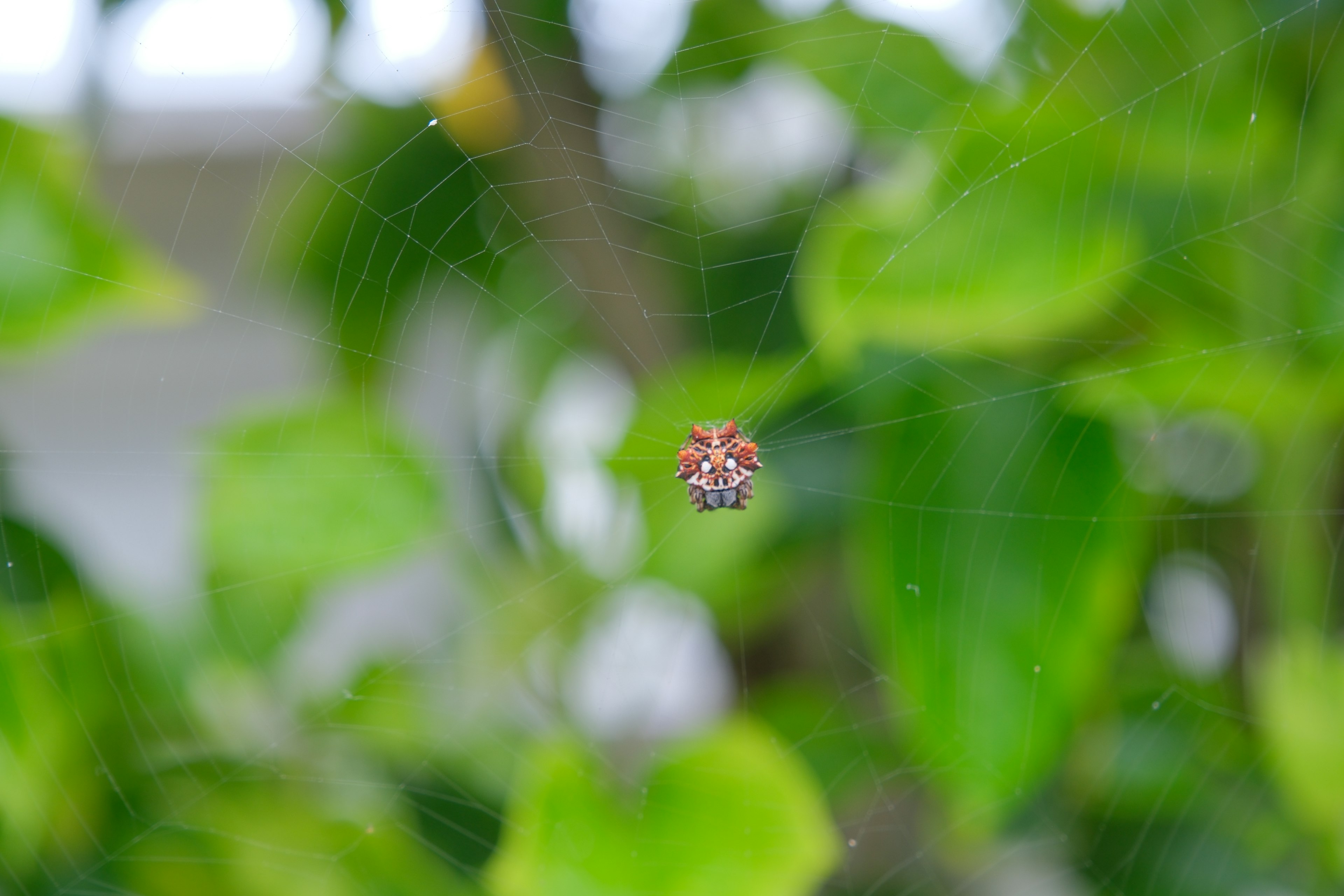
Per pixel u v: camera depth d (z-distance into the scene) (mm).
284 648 464
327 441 458
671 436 466
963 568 448
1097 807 474
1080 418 450
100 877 460
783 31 461
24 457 472
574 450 481
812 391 460
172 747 467
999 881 497
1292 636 457
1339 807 454
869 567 450
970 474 450
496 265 479
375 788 475
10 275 451
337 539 458
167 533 514
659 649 490
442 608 490
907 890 485
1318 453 457
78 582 461
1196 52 452
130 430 507
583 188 474
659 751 459
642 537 468
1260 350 453
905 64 459
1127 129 448
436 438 490
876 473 451
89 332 456
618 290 477
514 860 450
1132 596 464
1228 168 452
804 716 479
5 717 451
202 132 471
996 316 446
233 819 465
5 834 454
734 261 480
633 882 449
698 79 471
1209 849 467
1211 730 472
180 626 463
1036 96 455
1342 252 449
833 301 445
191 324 487
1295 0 449
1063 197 443
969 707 447
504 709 482
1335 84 448
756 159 481
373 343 479
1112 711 473
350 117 469
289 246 473
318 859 464
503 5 465
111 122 461
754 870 449
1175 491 474
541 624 481
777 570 470
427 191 474
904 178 444
